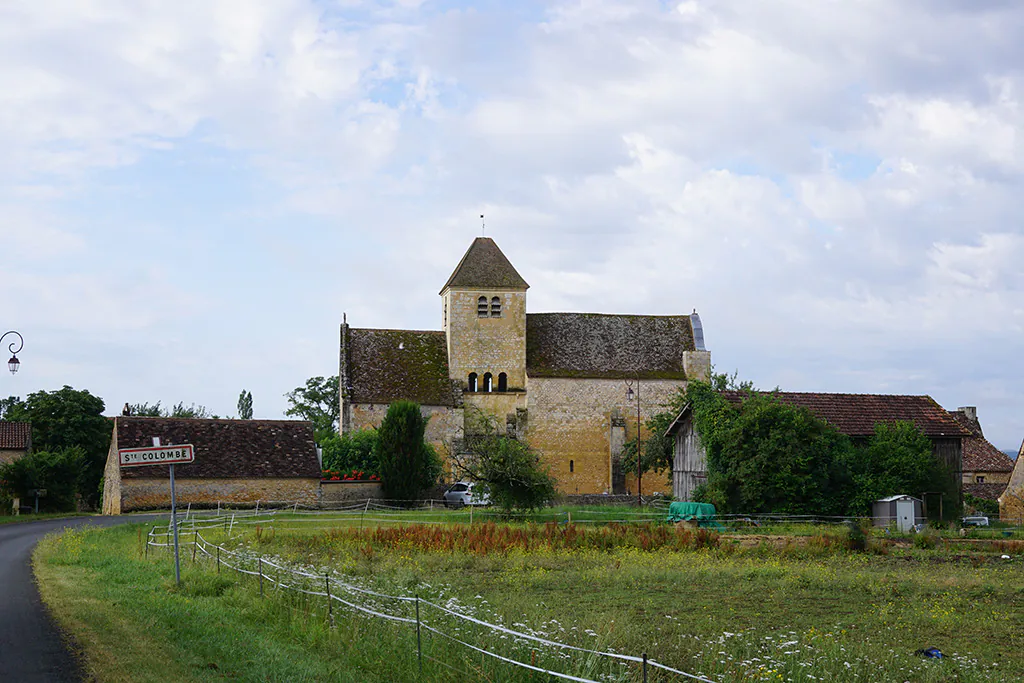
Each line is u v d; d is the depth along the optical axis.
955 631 19.94
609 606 22.52
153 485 56.66
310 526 46.44
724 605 23.06
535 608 20.47
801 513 48.09
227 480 58.19
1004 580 27.69
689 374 80.56
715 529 43.66
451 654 14.77
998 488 75.62
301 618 18.09
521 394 78.75
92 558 28.28
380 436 63.00
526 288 80.00
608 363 80.50
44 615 17.89
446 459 74.69
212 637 16.06
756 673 14.77
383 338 79.50
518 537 37.16
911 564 32.47
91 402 89.50
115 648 14.95
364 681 14.16
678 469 58.31
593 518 51.09
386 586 22.58
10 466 66.00
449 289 79.56
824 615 21.70
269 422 63.69
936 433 53.69
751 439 48.97
